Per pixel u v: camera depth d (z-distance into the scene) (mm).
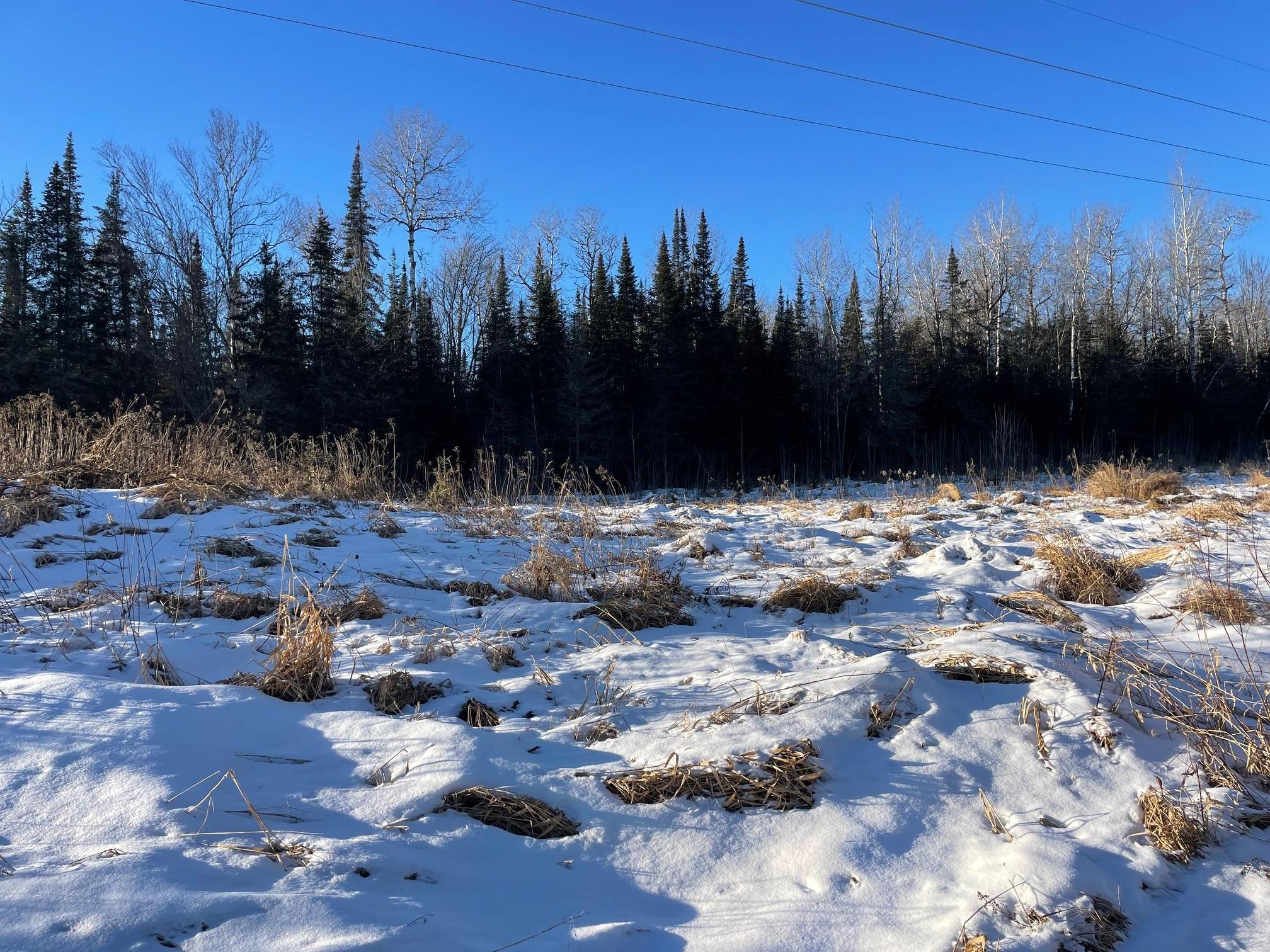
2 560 5578
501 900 2383
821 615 5215
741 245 39344
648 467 30359
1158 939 2342
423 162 36656
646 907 2426
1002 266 42438
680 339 33531
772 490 18750
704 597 5605
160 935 2000
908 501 12258
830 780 3033
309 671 3746
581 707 3646
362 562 6270
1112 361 38312
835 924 2318
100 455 8875
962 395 36250
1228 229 42281
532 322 35062
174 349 27531
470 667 4180
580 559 6035
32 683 3453
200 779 2832
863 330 39500
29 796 2633
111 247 31484
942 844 2713
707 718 3445
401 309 33781
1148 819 2836
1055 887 2439
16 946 1883
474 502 9766
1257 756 3152
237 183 30578
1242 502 10836
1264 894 2512
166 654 4102
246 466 10094
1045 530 8039
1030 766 3119
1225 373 40594
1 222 32062
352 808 2760
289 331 28406
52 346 29297
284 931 2039
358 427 26891
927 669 3814
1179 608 5312
